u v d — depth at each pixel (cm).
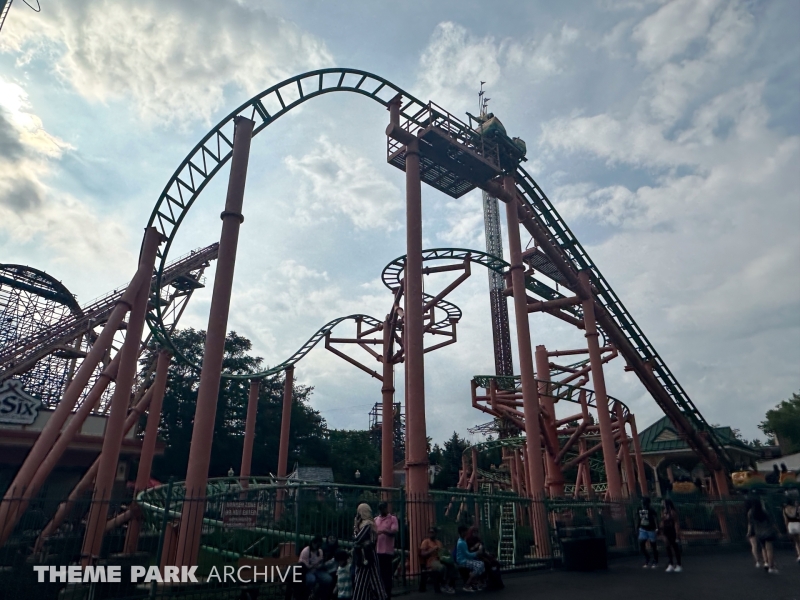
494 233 8212
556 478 2512
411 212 1741
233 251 1394
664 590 1080
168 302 3816
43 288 3884
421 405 1502
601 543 1444
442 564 1122
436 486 6028
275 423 5038
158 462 4322
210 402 1223
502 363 7106
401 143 1912
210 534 1245
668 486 4247
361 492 1320
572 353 3034
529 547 1725
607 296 3003
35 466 1381
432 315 3005
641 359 3117
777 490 2595
